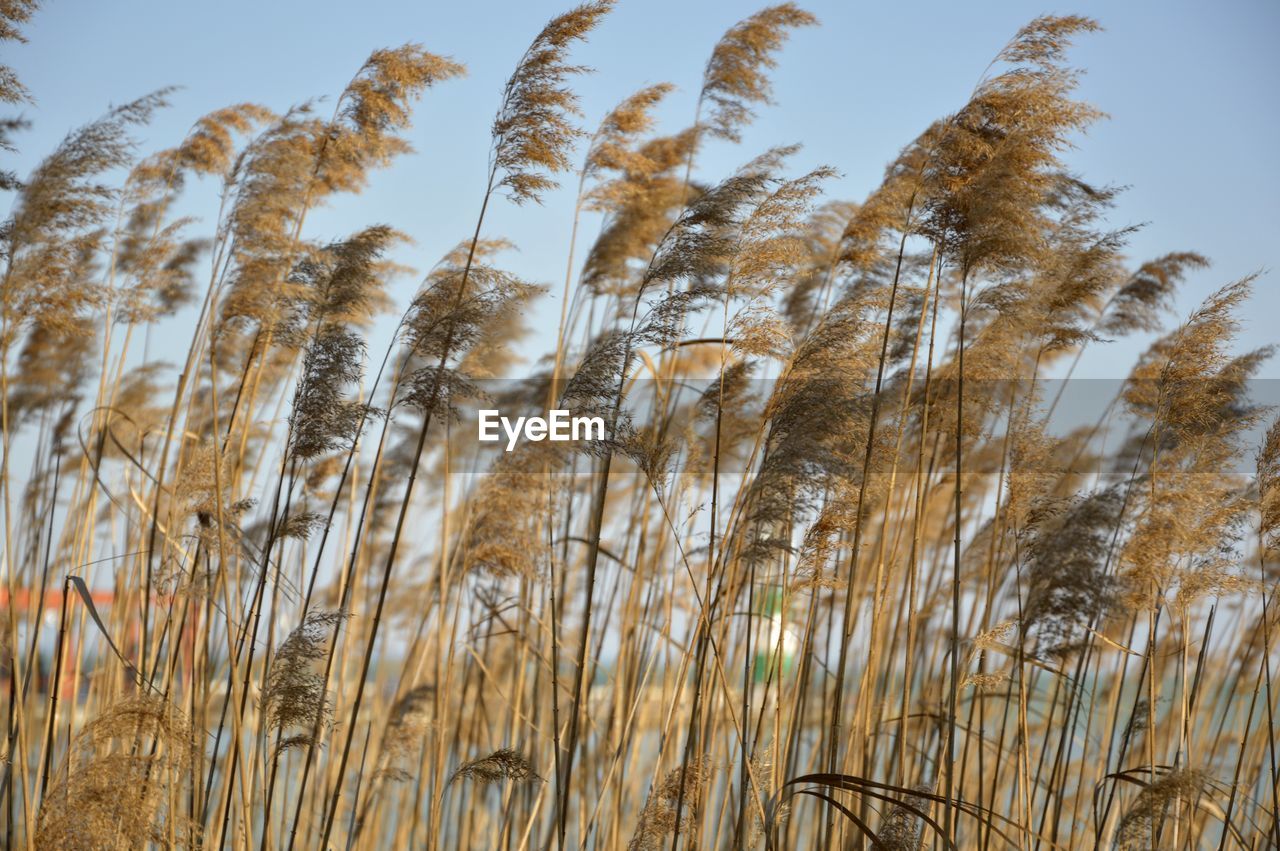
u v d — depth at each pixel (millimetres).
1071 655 4281
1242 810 4859
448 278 4629
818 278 6422
